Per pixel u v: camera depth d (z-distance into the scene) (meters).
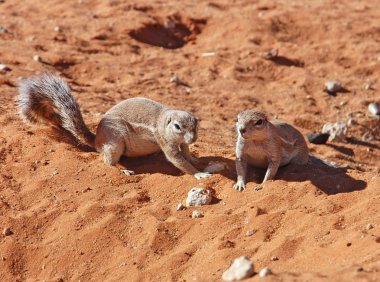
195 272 8.71
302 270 8.23
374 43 21.38
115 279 8.91
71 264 9.36
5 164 11.60
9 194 10.72
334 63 20.20
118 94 16.47
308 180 10.77
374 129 16.62
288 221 9.63
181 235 9.66
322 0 25.92
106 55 19.33
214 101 17.09
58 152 11.90
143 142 11.73
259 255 8.83
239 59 20.09
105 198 10.62
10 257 9.48
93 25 21.38
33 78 12.37
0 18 21.20
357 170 12.81
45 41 19.52
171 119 11.03
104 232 9.75
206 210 10.27
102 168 11.42
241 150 10.80
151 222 9.84
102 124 11.74
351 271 7.52
